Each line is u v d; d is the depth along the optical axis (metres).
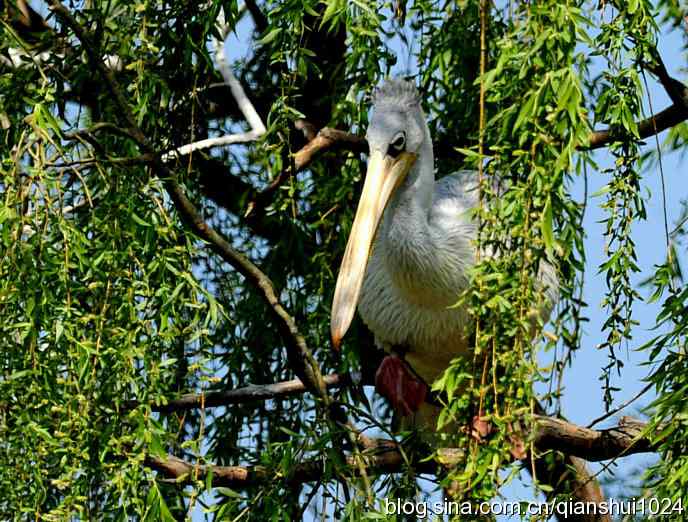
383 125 10.64
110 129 9.36
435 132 11.75
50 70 9.84
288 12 9.98
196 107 10.46
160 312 9.02
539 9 8.69
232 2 10.12
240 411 10.98
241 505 9.52
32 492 8.27
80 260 8.56
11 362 8.48
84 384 8.48
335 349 9.95
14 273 8.39
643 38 9.26
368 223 10.28
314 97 12.51
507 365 8.30
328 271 11.05
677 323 8.74
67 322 8.45
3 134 9.23
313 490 9.39
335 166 11.76
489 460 8.23
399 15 11.16
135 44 10.06
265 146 10.61
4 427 8.34
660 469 8.42
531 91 8.61
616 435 10.05
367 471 9.48
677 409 8.46
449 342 11.48
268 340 11.16
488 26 10.84
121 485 8.44
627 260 9.07
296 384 10.63
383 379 11.49
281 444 9.34
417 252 11.00
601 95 9.29
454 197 11.35
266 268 11.45
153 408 10.12
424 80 11.27
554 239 8.63
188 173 9.84
